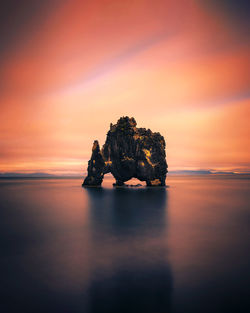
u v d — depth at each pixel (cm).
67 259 1220
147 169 6438
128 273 1037
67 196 4625
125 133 6400
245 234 1736
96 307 762
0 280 970
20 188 7650
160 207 3123
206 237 1650
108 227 1984
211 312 735
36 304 783
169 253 1309
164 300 804
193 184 10162
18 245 1470
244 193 5509
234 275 1009
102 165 6712
